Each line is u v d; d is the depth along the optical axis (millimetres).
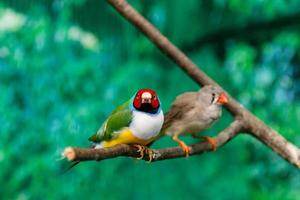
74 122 15836
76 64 16172
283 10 16609
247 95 17125
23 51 16484
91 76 16125
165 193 15117
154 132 5332
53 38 16359
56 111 16250
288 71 17797
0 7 16203
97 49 16297
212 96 6035
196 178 15289
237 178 15594
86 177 15461
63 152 4188
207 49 16703
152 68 15562
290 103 17609
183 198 15156
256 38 17141
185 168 15289
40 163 15727
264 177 17172
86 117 15797
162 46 5785
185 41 16266
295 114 17422
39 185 15766
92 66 16141
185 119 6344
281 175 17250
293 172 17266
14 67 16438
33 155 16266
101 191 15320
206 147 5543
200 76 5941
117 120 5352
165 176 15211
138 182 15172
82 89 16203
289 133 17125
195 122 6336
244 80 17047
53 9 16344
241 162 15828
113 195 15227
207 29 16344
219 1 16000
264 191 17141
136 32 16047
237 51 16844
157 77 15555
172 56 5805
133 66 15672
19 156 16312
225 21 16453
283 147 5664
